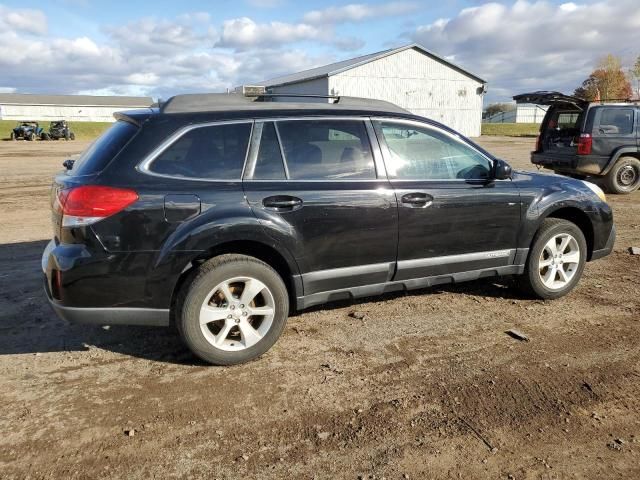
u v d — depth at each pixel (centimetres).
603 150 1133
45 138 4344
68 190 347
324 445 289
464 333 434
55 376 362
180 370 372
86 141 4169
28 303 497
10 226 844
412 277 440
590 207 509
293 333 433
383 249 419
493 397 337
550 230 489
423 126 443
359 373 368
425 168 441
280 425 308
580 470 270
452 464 274
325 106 418
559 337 426
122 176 348
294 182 390
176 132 365
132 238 346
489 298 514
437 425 308
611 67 6284
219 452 283
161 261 352
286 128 396
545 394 340
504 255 476
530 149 2605
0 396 336
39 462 274
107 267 344
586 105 1137
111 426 305
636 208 1004
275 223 376
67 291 344
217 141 375
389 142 429
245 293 374
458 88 4144
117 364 381
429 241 436
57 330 438
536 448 287
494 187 463
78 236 342
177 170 361
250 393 342
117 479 262
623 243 739
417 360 387
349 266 411
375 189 411
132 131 362
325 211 392
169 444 289
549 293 503
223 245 377
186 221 356
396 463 275
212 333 379
